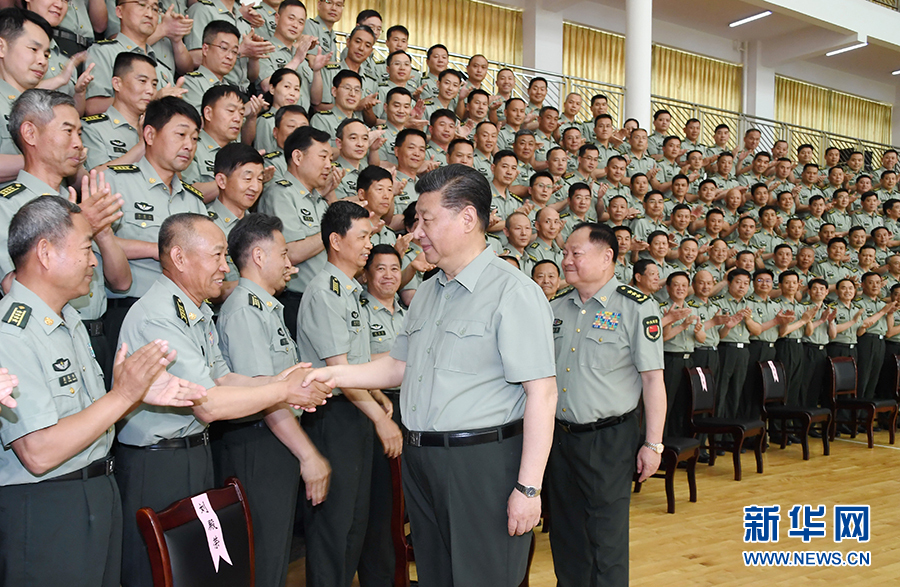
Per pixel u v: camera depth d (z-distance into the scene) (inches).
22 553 56.1
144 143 91.3
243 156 97.4
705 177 270.5
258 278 82.4
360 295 105.3
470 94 207.8
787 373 220.8
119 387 56.9
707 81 397.7
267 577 80.5
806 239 272.1
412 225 127.3
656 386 87.4
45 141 74.6
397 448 91.4
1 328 55.5
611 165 224.8
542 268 149.3
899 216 299.3
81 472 59.1
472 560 60.7
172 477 68.9
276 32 163.2
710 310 202.4
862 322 236.7
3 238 72.6
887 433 233.0
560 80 334.6
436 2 312.0
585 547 87.2
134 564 68.1
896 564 118.4
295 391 69.9
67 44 118.3
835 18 352.2
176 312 68.1
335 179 121.4
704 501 151.9
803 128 389.4
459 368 61.1
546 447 59.2
